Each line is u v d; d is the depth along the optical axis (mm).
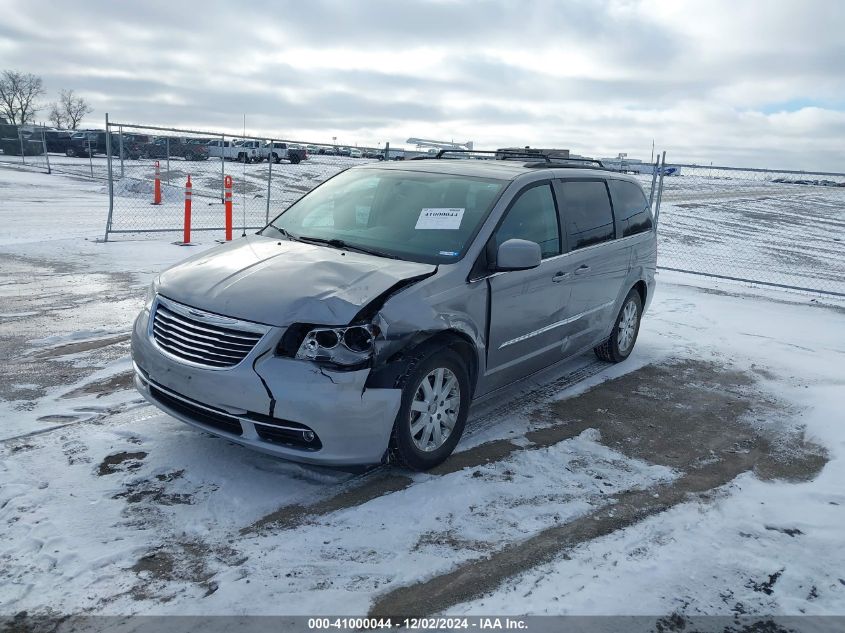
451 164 5102
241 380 3320
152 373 3678
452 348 3930
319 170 32500
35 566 2787
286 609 2633
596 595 2838
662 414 5098
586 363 6324
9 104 70875
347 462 3432
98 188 23516
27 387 4766
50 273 8945
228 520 3229
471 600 2762
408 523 3307
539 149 6777
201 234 13977
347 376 3344
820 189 48031
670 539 3322
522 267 4035
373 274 3744
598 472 4023
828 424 5008
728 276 11656
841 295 10352
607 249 5562
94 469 3617
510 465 4020
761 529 3467
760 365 6566
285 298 3475
